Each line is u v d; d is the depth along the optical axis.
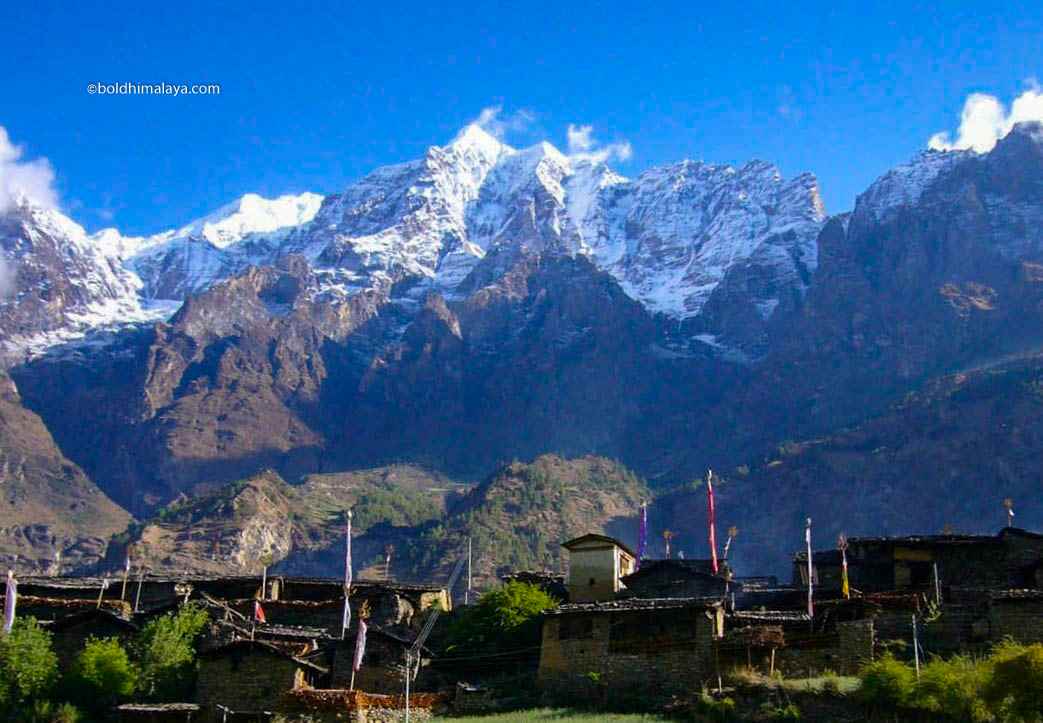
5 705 101.00
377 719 96.50
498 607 111.19
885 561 119.25
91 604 119.88
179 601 117.81
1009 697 81.38
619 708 94.81
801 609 107.69
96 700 102.06
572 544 128.75
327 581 135.25
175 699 101.56
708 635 96.56
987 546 115.94
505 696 100.56
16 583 125.44
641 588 121.94
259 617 115.81
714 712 89.19
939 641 97.69
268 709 97.38
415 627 120.38
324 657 105.50
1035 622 94.56
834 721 86.25
